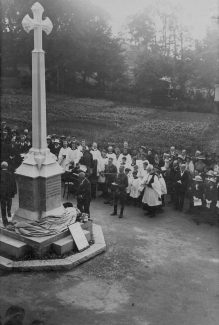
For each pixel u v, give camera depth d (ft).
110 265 37.29
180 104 79.10
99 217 49.83
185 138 71.82
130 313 29.55
